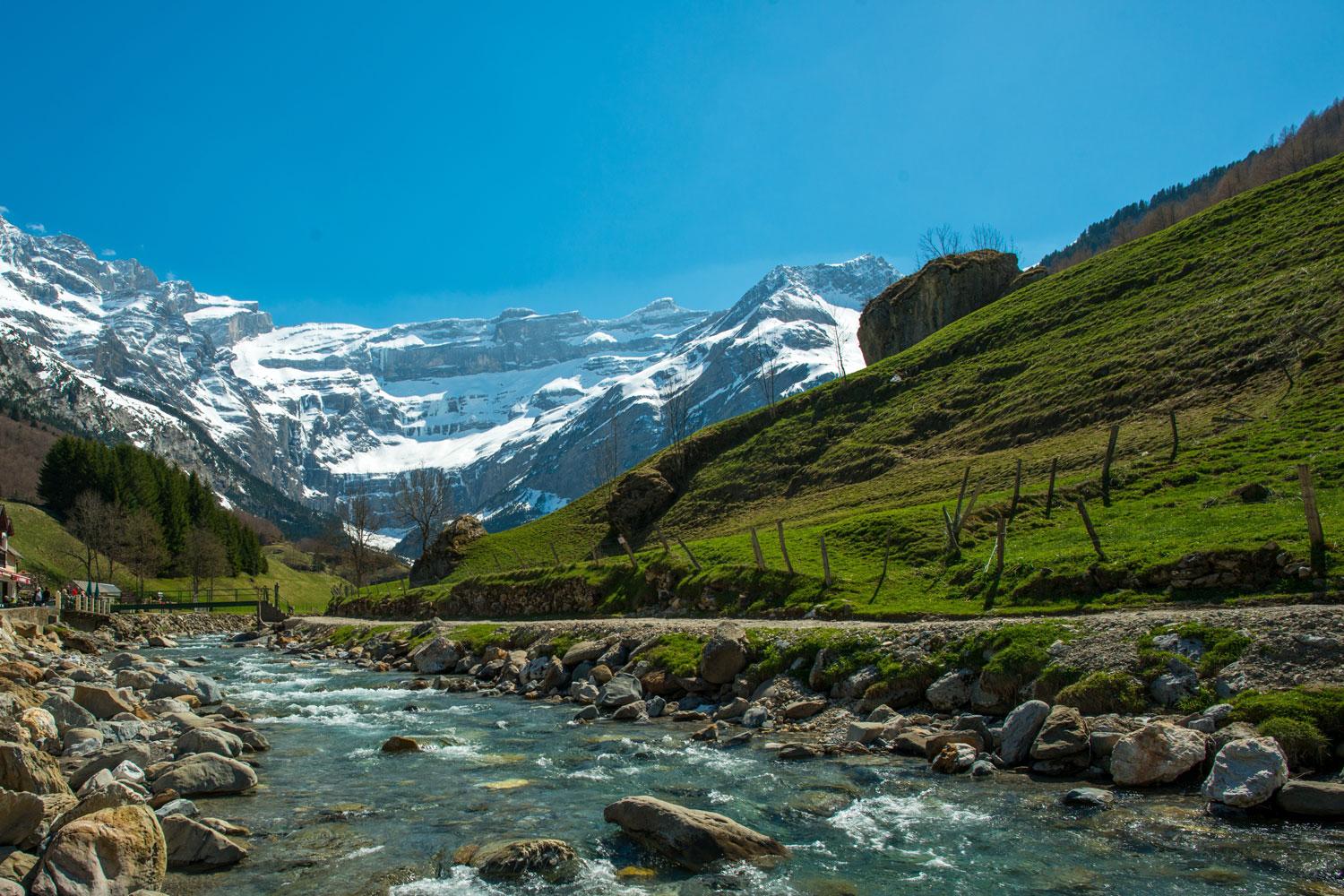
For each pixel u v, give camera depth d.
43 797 15.59
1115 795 17.23
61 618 82.75
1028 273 127.62
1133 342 72.56
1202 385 59.09
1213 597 28.70
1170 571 30.58
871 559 47.75
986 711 23.98
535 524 119.06
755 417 110.62
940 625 28.52
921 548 46.12
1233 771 16.08
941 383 91.00
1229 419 50.94
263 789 20.08
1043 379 76.50
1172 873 13.34
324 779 21.17
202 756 20.27
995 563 38.81
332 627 83.62
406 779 21.09
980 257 133.88
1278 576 28.28
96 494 170.50
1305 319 57.66
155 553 163.62
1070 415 67.12
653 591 56.28
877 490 72.44
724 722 27.66
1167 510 40.16
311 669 52.12
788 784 19.66
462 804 18.69
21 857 13.13
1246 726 18.05
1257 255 74.31
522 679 39.72
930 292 132.38
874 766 20.92
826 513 71.25
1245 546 29.64
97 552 155.62
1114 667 22.12
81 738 23.02
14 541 154.75
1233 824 15.21
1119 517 41.47
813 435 96.88
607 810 16.73
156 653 67.56
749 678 30.38
